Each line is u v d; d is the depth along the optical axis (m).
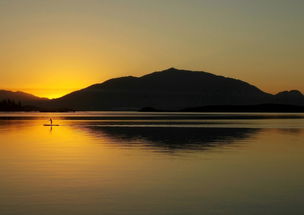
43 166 27.03
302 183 21.53
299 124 93.69
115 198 18.19
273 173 24.45
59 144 42.75
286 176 23.48
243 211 16.16
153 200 17.86
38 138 51.16
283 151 36.06
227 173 24.45
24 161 29.45
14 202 17.42
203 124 93.56
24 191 19.48
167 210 16.28
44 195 18.67
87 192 19.33
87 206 16.83
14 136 54.91
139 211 16.12
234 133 60.47
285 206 16.91
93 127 80.31
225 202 17.55
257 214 15.75
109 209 16.41
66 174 24.00
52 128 77.06
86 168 26.25
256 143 43.91
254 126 83.44
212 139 49.28
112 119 140.00
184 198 18.23
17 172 24.70
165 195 18.80
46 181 21.89
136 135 56.38
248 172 24.80
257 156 32.44
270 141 46.50
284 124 93.69
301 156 32.47
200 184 21.27
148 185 20.97
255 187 20.55
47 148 38.59
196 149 37.78
